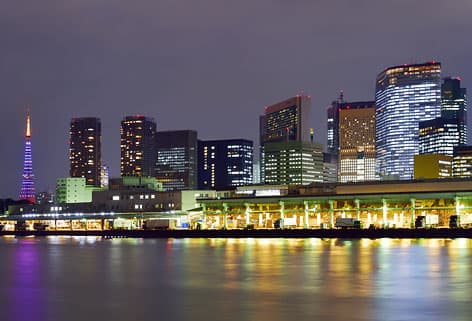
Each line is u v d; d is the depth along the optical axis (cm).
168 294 7219
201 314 5800
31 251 17675
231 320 5497
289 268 10431
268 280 8581
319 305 6219
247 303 6412
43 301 6775
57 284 8488
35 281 8919
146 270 10544
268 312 5847
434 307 6044
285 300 6581
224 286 7931
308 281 8381
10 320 5650
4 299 6962
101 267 11338
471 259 12100
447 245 18200
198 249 17562
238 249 17125
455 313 5700
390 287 7631
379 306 6131
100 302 6650
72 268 11181
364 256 13212
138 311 6025
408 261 11669
